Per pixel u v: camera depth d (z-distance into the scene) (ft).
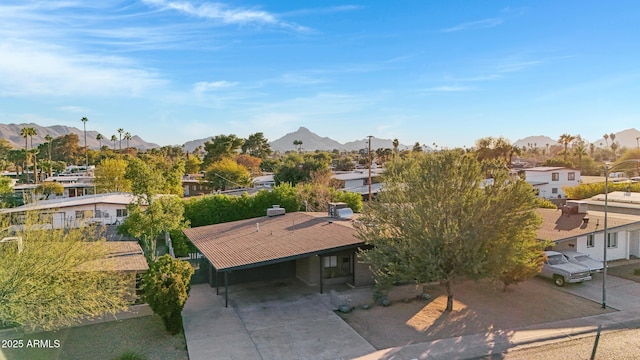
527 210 60.90
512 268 62.49
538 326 57.88
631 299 68.85
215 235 87.30
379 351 50.67
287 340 54.13
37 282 49.67
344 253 75.36
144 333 57.36
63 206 142.82
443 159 62.39
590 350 50.75
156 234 93.86
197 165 331.77
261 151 396.57
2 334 56.18
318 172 191.21
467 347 51.57
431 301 68.64
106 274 57.93
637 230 96.58
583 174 286.66
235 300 70.90
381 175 72.13
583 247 87.25
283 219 99.30
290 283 81.05
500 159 65.51
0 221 54.03
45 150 442.50
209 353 50.60
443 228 58.54
